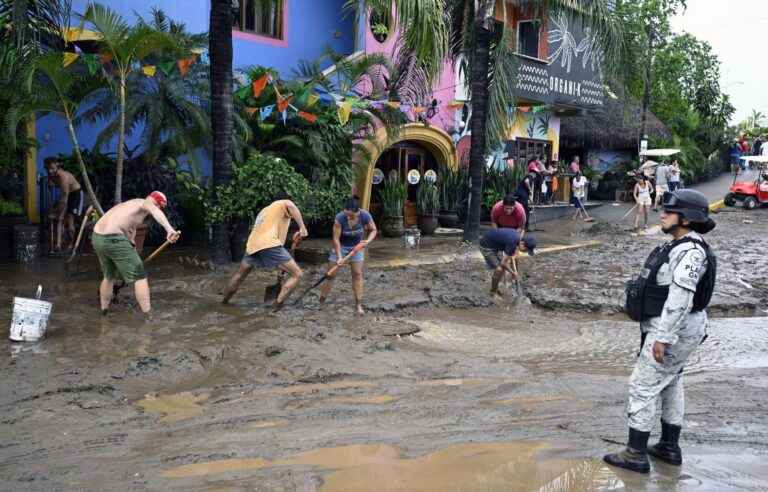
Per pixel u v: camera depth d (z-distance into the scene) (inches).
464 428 189.5
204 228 505.4
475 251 552.1
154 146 466.0
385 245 577.6
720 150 1406.3
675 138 1193.4
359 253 339.9
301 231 333.7
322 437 178.7
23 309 260.2
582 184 867.4
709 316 386.6
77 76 429.7
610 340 314.5
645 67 1034.1
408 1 438.3
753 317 384.2
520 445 176.1
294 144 532.4
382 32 649.0
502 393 225.8
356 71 575.5
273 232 323.6
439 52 466.3
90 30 456.4
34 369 228.1
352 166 605.6
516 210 407.2
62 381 217.5
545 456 168.1
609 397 226.5
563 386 237.1
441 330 318.7
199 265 434.6
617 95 1039.0
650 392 162.2
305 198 458.3
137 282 299.7
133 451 167.6
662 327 157.1
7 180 470.6
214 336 275.3
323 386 227.0
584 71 862.5
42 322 263.9
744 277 489.7
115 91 438.0
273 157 452.8
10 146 427.2
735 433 194.4
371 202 674.8
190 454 165.0
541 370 261.1
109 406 202.2
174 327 288.7
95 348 254.2
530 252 414.0
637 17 1032.8
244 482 147.7
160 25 511.8
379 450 169.6
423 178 718.5
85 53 430.3
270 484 146.8
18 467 157.3
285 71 627.8
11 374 222.7
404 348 279.6
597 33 568.1
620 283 444.8
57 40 417.1
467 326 331.0
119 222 296.2
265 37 609.9
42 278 382.6
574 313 378.9
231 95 431.2
